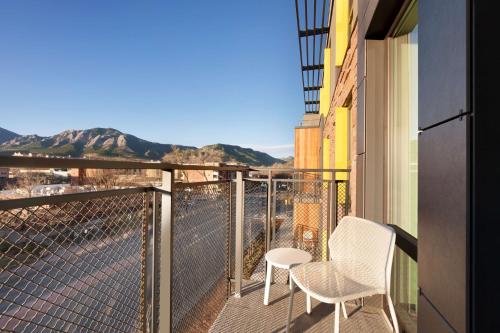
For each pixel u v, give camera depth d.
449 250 0.76
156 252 1.33
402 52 1.99
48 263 0.77
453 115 0.74
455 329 0.72
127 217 1.11
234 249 2.53
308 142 10.95
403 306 1.92
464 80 0.68
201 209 1.84
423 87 0.96
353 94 2.84
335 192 2.78
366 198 2.23
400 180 2.01
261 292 2.49
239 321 2.05
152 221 1.30
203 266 1.87
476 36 0.65
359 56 2.46
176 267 1.49
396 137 2.09
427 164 0.93
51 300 0.78
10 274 0.68
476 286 0.65
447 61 0.78
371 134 2.23
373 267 1.67
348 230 1.91
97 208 0.95
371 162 2.22
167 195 1.34
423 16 0.96
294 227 2.93
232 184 2.48
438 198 0.83
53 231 0.79
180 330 1.55
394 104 2.13
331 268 1.85
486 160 0.64
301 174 3.24
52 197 0.77
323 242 2.90
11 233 0.68
